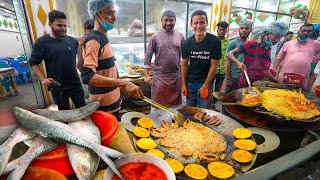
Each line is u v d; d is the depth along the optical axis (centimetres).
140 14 416
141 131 118
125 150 94
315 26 316
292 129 125
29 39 254
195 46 224
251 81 254
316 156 88
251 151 103
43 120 86
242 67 229
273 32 220
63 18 215
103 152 76
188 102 253
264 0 531
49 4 259
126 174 76
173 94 286
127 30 410
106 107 170
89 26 258
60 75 226
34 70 220
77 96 239
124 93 358
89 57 134
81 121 96
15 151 87
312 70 281
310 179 74
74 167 69
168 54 266
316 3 418
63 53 223
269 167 77
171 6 430
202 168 89
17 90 521
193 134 124
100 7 138
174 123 136
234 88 305
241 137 115
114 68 167
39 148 74
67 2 349
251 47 244
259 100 161
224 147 110
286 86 216
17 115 89
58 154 75
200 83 236
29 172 69
